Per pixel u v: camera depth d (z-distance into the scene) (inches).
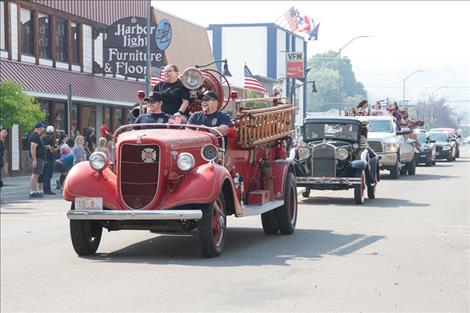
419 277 466.3
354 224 743.1
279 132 695.1
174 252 569.3
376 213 849.5
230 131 575.5
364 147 1029.8
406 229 703.1
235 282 452.8
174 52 2194.9
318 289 432.5
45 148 1135.6
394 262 519.8
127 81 1978.3
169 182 528.7
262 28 3791.8
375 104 1668.3
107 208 532.4
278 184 657.6
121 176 526.9
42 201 1059.3
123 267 506.6
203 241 530.3
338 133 1032.2
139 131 550.0
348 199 1044.5
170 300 407.5
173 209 534.3
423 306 390.9
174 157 527.8
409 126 1647.4
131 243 618.8
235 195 559.5
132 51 1732.3
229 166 588.7
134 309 388.5
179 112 584.7
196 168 537.0
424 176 1556.3
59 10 1759.4
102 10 1936.5
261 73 3806.6
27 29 1652.3
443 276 469.4
